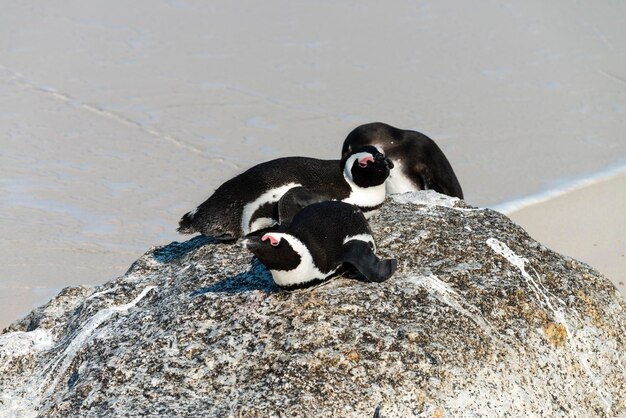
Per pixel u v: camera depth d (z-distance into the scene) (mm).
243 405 7926
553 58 25094
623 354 9742
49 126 20578
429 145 15391
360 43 25828
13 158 19000
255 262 9688
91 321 9531
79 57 24547
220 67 24172
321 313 8625
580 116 21656
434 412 8141
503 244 9938
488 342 8836
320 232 8586
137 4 28156
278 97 22438
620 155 19531
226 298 9031
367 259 8695
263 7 28297
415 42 25984
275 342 8422
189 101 22078
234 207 9875
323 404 7941
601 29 26938
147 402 8125
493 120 21391
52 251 15500
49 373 9211
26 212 16828
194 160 19156
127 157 19234
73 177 18328
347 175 9898
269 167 9945
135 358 8586
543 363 9055
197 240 11000
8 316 13484
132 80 23266
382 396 8086
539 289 9594
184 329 8758
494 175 18547
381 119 21375
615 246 15359
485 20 27484
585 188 17828
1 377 9445
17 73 23359
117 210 17047
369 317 8672
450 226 10266
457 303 9078
